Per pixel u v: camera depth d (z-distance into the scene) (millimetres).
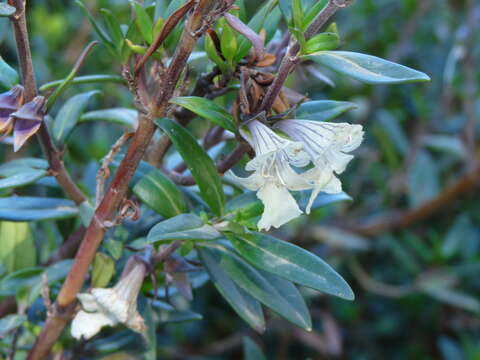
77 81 459
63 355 518
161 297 507
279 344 858
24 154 753
